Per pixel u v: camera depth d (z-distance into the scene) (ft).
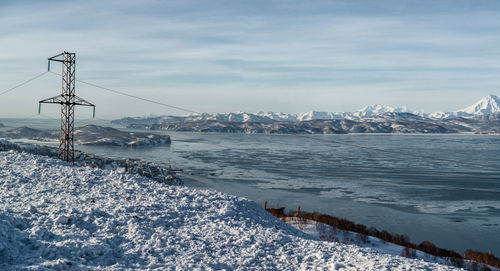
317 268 46.50
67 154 176.24
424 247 149.18
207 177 414.62
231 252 49.78
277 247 55.11
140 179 91.81
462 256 143.43
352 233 135.64
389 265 48.67
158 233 52.19
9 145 275.39
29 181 75.31
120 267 38.88
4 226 40.52
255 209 86.12
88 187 75.87
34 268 33.53
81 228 48.83
